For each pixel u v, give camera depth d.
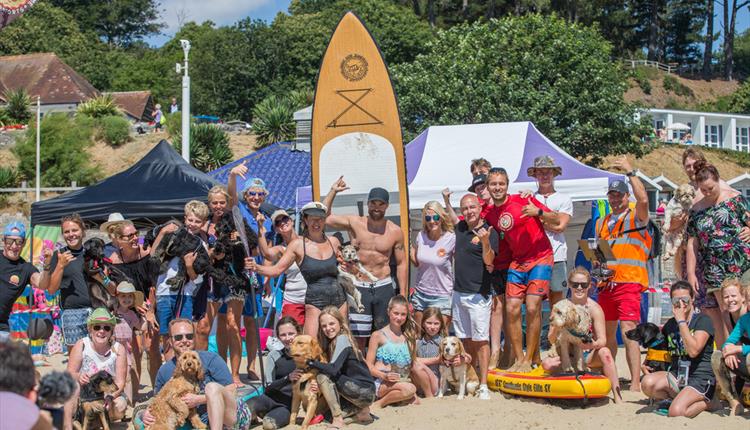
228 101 53.53
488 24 32.56
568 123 30.56
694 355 6.89
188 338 6.49
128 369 7.68
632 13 72.94
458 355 7.66
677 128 52.16
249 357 8.48
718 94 71.00
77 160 35.88
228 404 6.29
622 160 8.00
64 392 3.98
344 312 7.57
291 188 20.44
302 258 7.48
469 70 30.00
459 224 8.10
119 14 80.44
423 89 30.02
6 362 3.75
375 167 9.23
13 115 42.09
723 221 7.36
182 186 11.71
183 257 7.55
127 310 7.82
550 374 7.57
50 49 67.56
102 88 65.50
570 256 13.93
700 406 6.89
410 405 7.48
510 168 11.49
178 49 72.31
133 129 40.84
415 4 64.62
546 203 8.23
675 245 9.23
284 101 38.31
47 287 7.46
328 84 9.39
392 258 8.39
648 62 71.19
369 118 9.27
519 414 7.07
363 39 9.35
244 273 7.82
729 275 7.34
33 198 32.88
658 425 6.57
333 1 70.38
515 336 8.00
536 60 30.53
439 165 11.95
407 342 7.61
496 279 8.17
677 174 45.62
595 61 30.69
